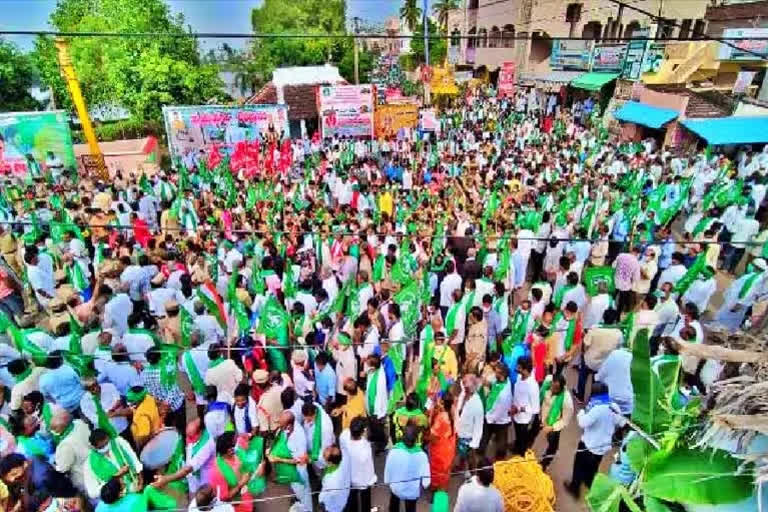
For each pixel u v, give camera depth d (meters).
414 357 7.61
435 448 5.50
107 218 11.04
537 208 11.97
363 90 22.09
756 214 12.66
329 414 6.11
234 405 6.03
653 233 10.67
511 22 38.34
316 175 15.96
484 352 7.21
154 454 5.38
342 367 6.52
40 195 13.15
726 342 3.61
